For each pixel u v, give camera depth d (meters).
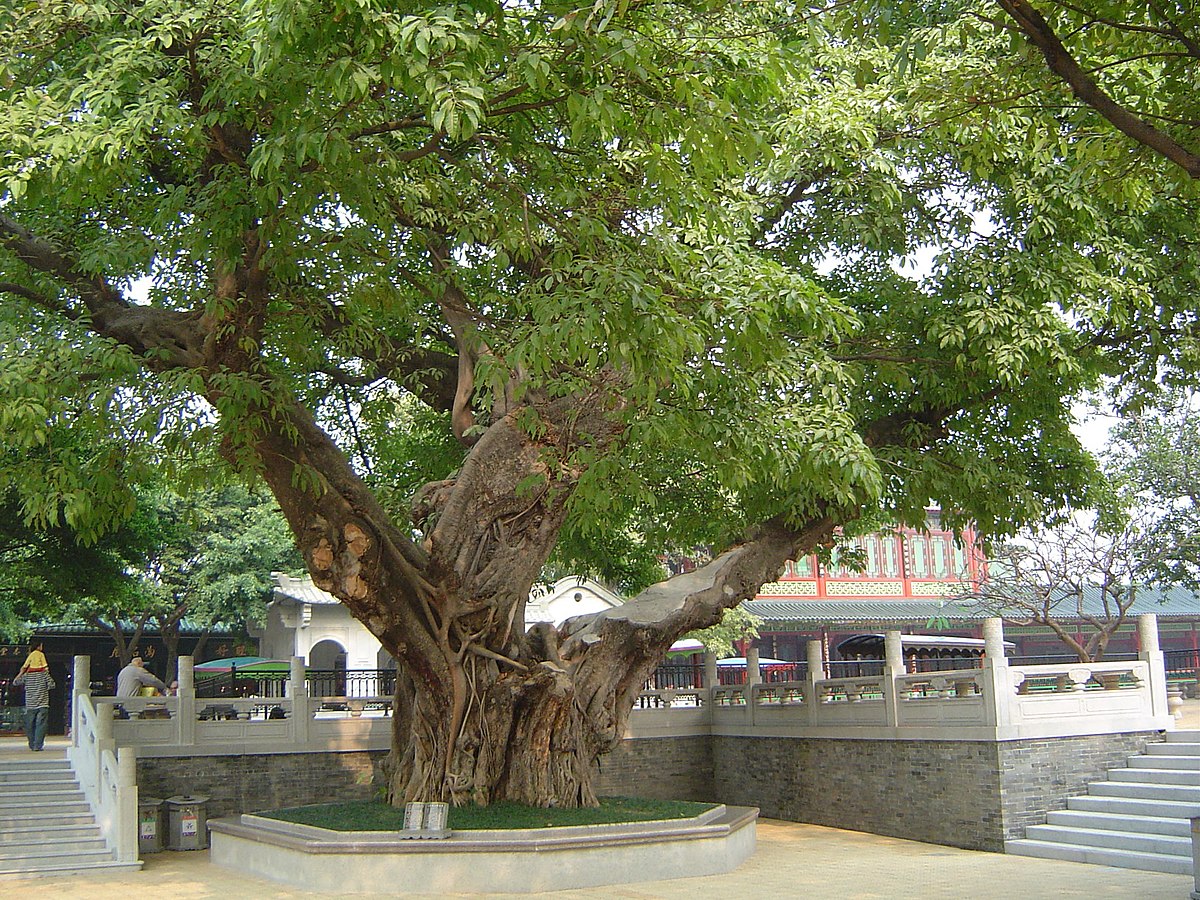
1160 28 10.16
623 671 16.73
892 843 17.09
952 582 40.50
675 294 11.66
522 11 10.11
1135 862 14.22
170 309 13.51
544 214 11.93
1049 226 15.70
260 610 35.75
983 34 14.65
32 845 15.25
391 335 17.12
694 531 19.69
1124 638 42.34
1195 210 16.59
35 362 10.86
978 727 16.34
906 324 16.75
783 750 20.39
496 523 14.84
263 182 10.64
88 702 17.47
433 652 14.42
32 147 9.73
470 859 12.85
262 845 14.14
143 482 11.98
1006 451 18.36
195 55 10.90
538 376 12.13
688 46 10.55
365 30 9.05
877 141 16.31
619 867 13.41
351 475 13.40
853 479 14.09
